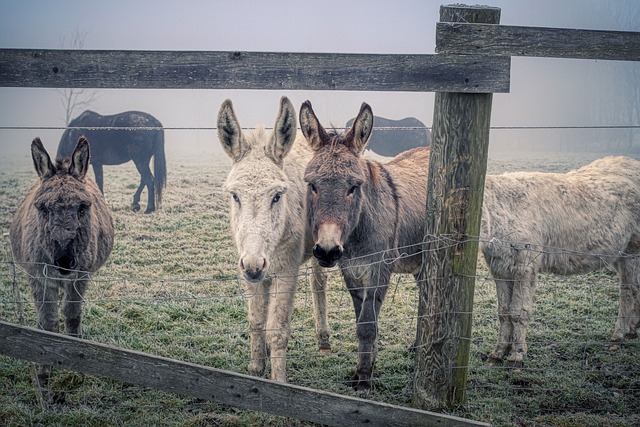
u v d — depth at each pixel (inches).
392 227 181.5
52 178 171.2
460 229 146.1
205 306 244.1
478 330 225.6
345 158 159.6
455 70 135.7
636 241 227.9
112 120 565.3
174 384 130.5
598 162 239.6
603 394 175.0
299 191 179.6
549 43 138.9
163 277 287.3
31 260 172.2
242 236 151.1
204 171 692.1
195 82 131.8
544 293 263.6
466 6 138.3
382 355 201.9
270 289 181.6
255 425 154.0
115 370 128.9
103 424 153.3
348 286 184.7
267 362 196.9
